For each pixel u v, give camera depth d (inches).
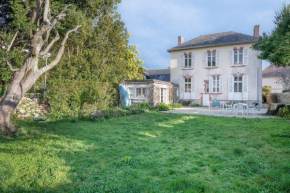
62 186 118.0
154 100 643.5
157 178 127.9
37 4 306.5
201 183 118.5
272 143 206.2
